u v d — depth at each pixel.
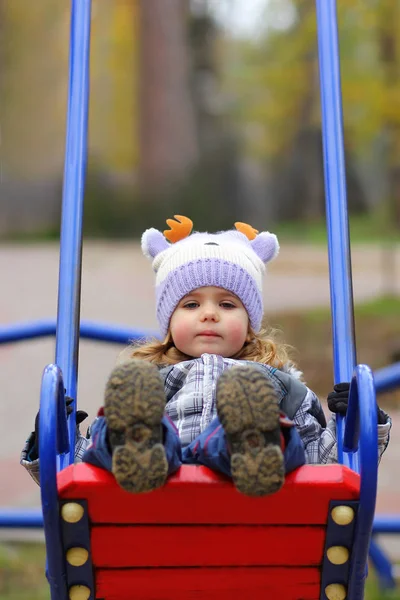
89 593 2.51
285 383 3.10
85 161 3.48
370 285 16.31
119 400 2.23
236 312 3.27
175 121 29.30
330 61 3.67
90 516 2.38
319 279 17.34
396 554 6.26
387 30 13.99
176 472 2.38
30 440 2.64
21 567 5.76
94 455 2.35
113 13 26.38
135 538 2.43
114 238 27.14
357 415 2.54
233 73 26.61
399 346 11.33
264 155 29.45
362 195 32.47
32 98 29.16
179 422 2.97
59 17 29.00
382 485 6.97
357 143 15.95
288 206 31.20
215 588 2.54
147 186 28.56
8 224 27.00
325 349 11.14
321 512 2.38
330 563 2.47
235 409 2.25
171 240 3.62
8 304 13.62
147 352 3.36
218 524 2.42
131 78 27.70
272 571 2.51
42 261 19.86
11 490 6.62
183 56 29.81
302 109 20.11
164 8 29.28
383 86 14.15
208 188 29.00
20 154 28.58
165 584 2.53
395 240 22.77
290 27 18.05
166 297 3.33
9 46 28.98
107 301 14.09
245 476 2.23
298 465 2.38
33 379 10.11
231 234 3.57
